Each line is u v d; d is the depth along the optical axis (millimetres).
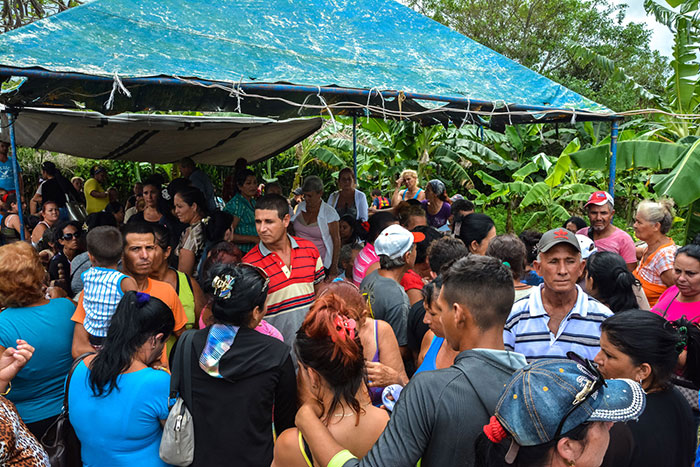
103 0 4324
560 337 2598
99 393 2146
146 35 4195
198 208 4305
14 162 6074
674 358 1908
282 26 5203
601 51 24141
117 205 8797
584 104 5621
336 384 1764
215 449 2111
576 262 2516
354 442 1781
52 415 2742
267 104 6051
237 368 2117
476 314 1685
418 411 1567
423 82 5047
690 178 6215
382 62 5223
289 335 3395
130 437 2160
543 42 23844
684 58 9617
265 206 3396
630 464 1736
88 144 9219
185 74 3746
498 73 5770
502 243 3172
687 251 3203
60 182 8727
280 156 15414
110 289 2697
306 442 1751
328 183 15562
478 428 1524
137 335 2203
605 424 1250
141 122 8508
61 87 4066
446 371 1621
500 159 13734
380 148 13516
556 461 1223
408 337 3074
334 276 5605
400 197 8789
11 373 2340
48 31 3779
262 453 2160
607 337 1981
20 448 1892
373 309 3154
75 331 2779
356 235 5965
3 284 2643
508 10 24703
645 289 4512
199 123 8938
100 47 3828
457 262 1794
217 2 5086
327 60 4891
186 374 2145
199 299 3508
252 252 3566
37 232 7270
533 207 16234
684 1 9500
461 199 6109
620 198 15297
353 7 6020
